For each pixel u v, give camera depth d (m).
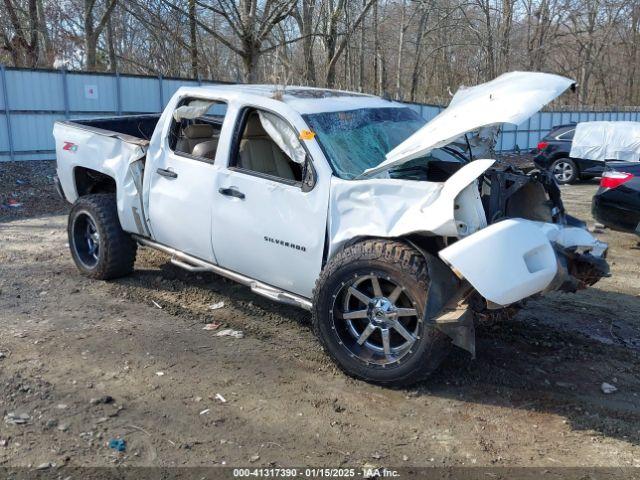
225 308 5.67
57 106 17.48
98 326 5.16
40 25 23.06
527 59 36.97
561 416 3.97
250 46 13.60
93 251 6.43
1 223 9.73
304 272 4.55
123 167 5.82
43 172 15.66
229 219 4.93
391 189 4.13
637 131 13.89
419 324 3.98
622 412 4.04
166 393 4.09
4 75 16.38
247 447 3.52
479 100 4.55
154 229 5.68
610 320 5.73
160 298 5.88
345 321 4.34
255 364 4.55
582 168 16.44
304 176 4.52
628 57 49.12
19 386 4.08
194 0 13.27
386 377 4.15
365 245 4.13
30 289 6.07
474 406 4.06
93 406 3.88
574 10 40.69
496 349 4.96
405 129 5.31
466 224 3.91
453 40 37.97
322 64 21.67
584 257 4.43
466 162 5.32
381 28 32.31
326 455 3.48
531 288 3.80
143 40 27.06
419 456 3.49
